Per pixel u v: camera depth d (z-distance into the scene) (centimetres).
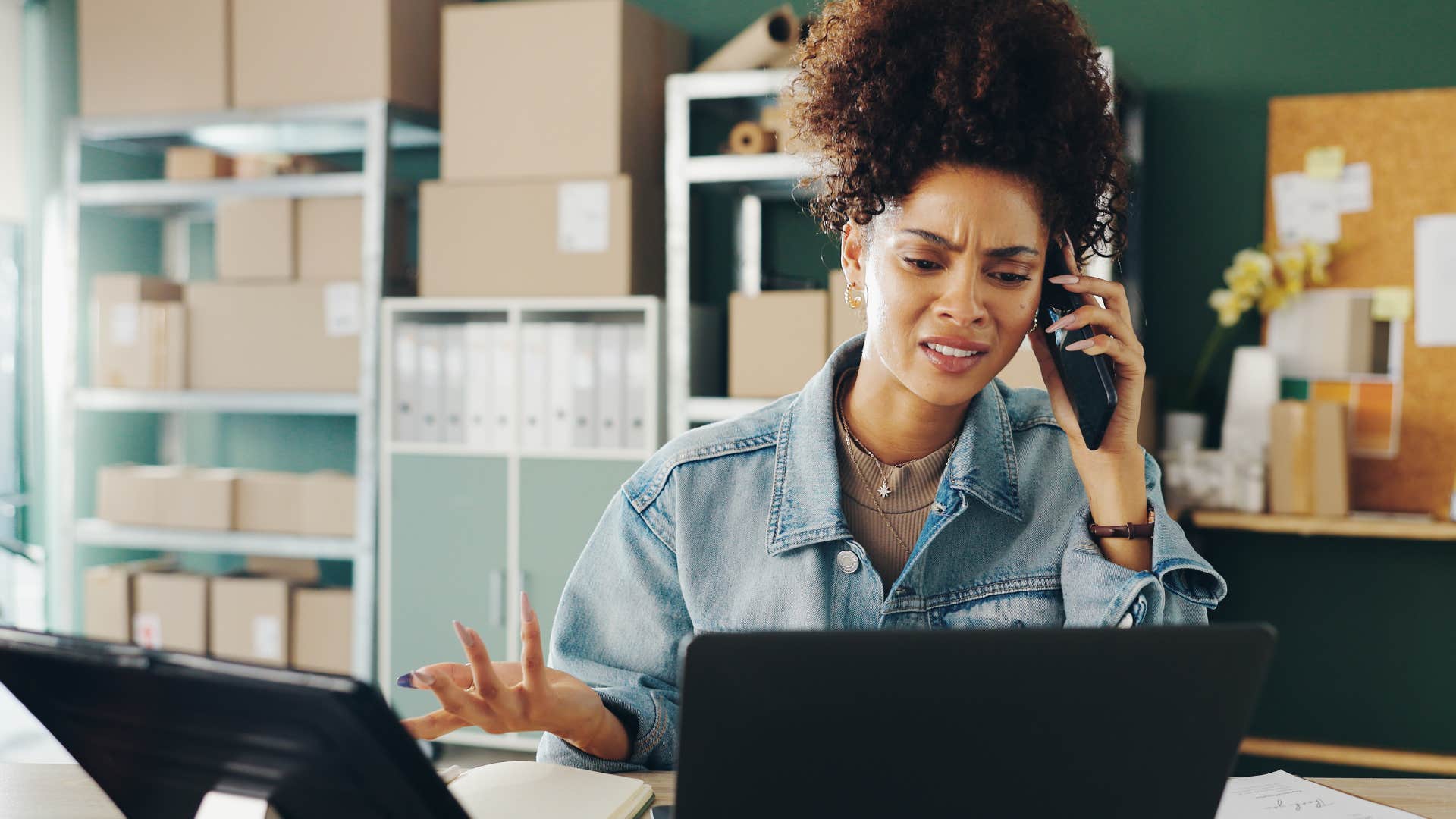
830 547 108
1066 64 94
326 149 388
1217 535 319
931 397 98
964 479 107
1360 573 309
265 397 342
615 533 116
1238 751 67
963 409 110
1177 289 320
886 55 95
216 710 72
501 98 326
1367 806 100
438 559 324
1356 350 301
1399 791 106
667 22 345
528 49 323
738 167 303
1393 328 298
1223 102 315
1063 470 112
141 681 74
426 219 331
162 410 409
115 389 357
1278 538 315
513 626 317
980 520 109
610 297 314
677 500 112
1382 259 299
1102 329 101
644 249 327
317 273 342
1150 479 108
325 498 335
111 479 357
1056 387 104
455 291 329
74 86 392
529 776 94
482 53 328
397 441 329
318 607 339
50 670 77
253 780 76
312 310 340
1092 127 96
